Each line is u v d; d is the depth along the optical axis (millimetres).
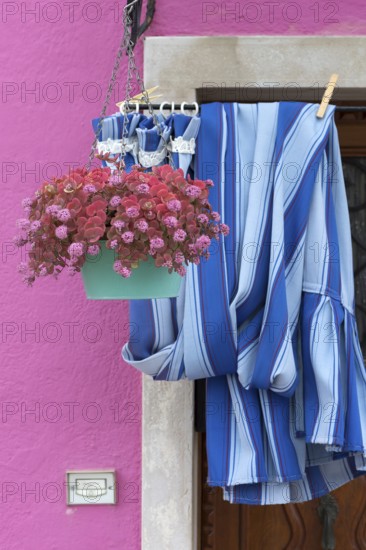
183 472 2922
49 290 2977
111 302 2977
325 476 2770
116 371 2971
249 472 2574
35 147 2965
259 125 2600
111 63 2965
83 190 2127
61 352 2973
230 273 2598
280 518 3223
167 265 2129
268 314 2521
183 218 2158
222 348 2551
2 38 2977
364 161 3197
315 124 2594
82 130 2965
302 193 2572
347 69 2900
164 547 2926
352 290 2646
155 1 2908
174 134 2584
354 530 3223
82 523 2967
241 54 2902
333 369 2535
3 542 2965
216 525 3211
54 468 2967
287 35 2934
